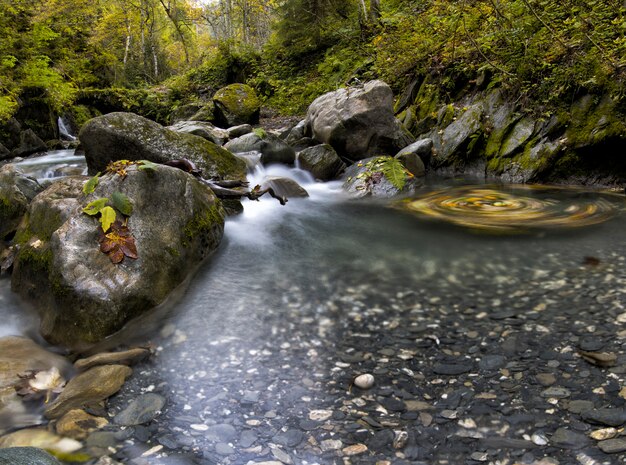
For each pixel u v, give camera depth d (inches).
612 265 150.8
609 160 255.8
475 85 349.4
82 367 107.4
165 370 107.0
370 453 80.0
